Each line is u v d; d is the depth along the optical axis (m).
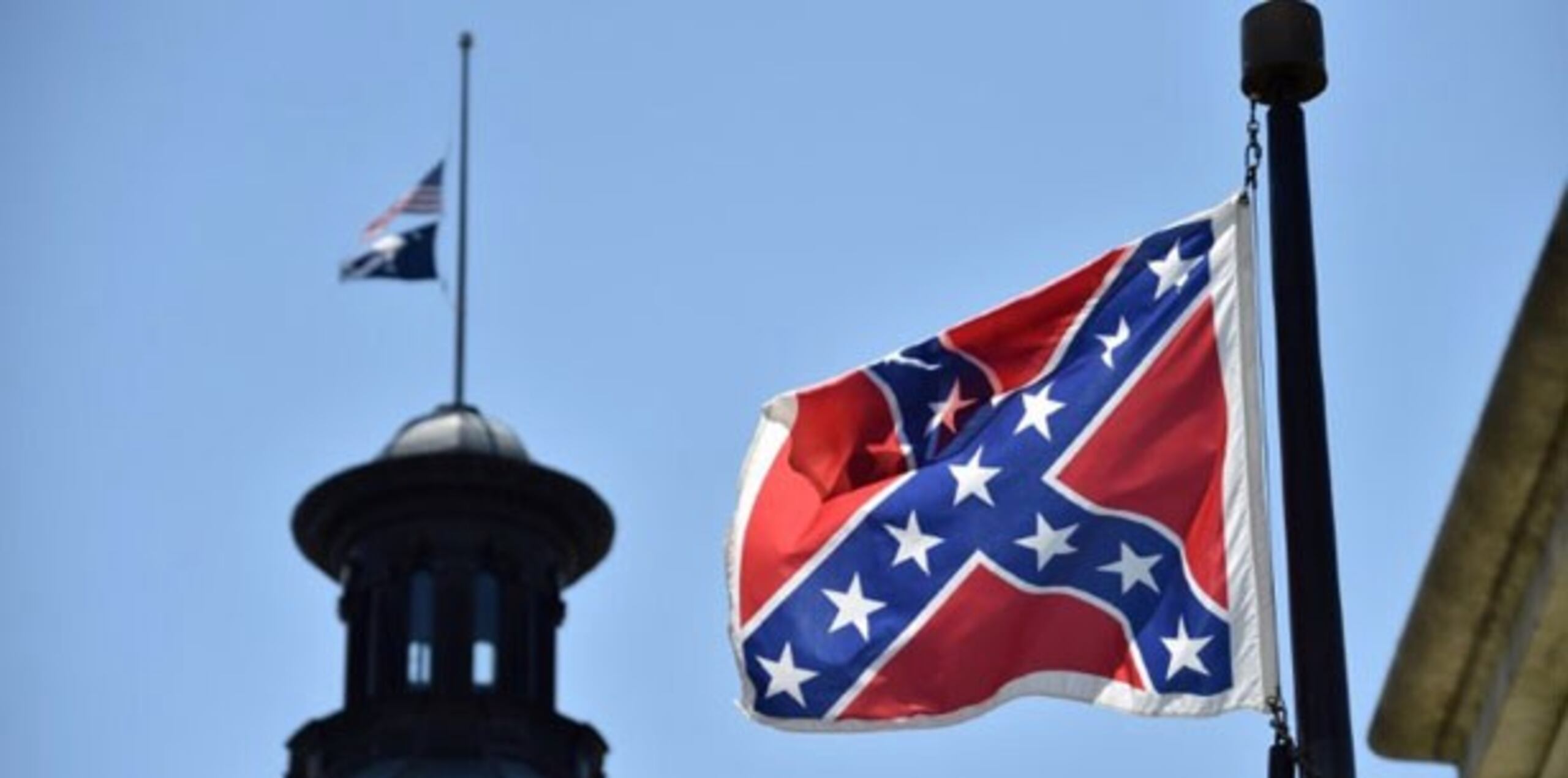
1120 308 62.09
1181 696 60.09
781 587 62.88
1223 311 61.41
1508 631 55.44
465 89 177.50
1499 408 52.00
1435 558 55.09
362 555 163.12
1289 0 57.72
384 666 160.38
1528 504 53.22
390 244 158.00
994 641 61.44
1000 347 62.62
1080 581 61.28
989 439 62.41
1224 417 61.16
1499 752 56.84
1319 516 55.22
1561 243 49.47
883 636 62.25
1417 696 57.78
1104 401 61.72
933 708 61.62
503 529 163.25
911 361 63.03
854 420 63.16
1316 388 56.06
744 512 63.44
